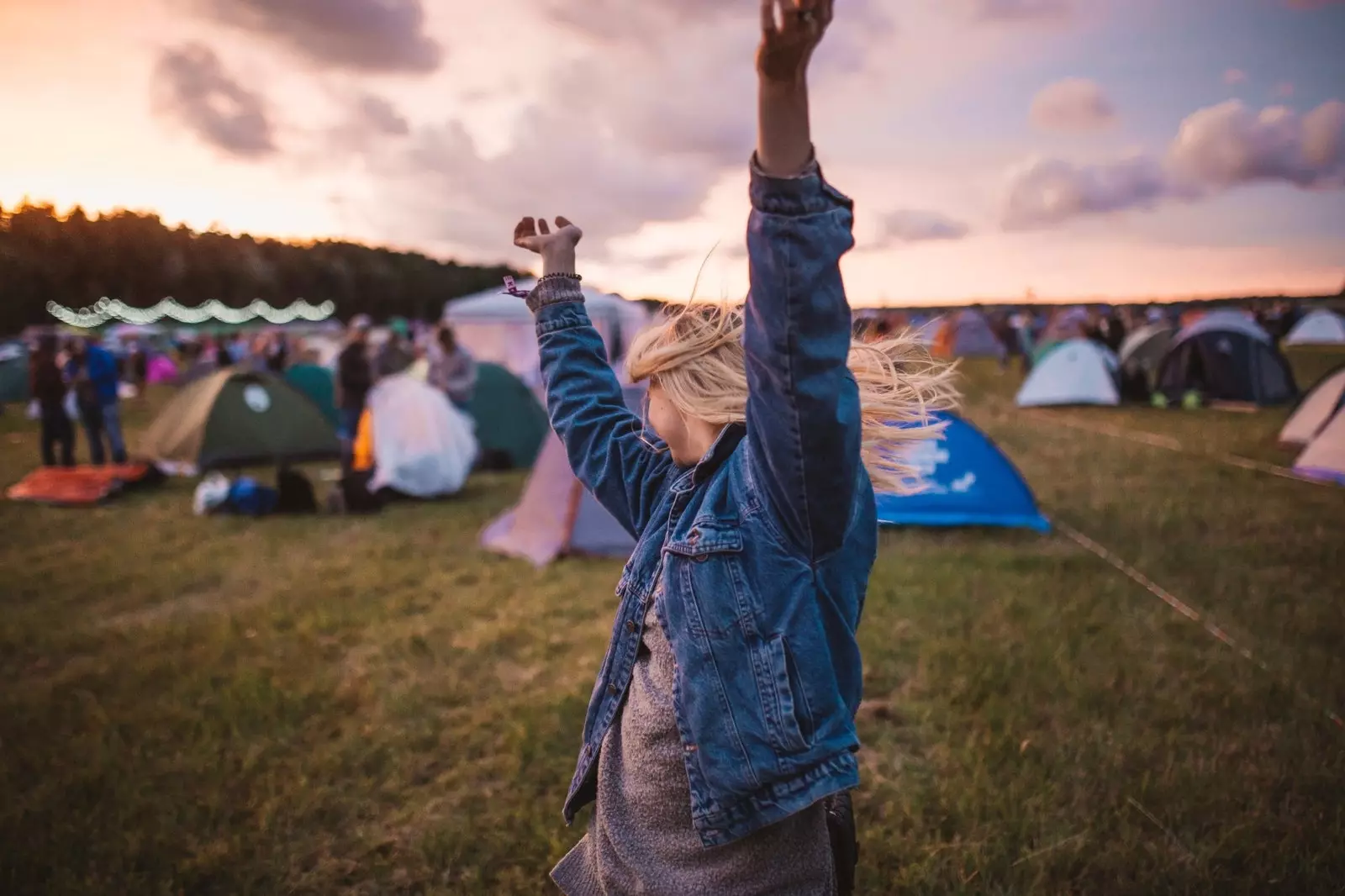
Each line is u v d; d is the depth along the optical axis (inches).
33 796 116.9
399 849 106.3
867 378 49.4
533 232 62.3
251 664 163.0
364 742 131.8
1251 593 190.4
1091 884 94.7
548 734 131.2
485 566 234.4
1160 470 343.9
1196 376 577.0
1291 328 1110.4
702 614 43.0
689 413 46.9
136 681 155.4
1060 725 130.6
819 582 43.3
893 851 101.0
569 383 58.9
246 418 405.7
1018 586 198.7
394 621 187.3
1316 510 269.0
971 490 262.2
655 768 45.7
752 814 42.4
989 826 104.0
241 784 119.9
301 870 103.6
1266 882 93.5
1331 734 126.2
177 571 230.8
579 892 53.1
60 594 213.5
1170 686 143.3
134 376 880.3
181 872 100.3
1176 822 105.3
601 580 218.7
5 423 602.2
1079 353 593.0
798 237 36.0
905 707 138.1
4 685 157.0
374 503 308.5
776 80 34.0
